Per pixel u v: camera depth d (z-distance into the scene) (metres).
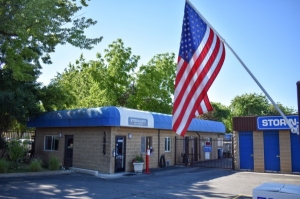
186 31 7.85
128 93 30.25
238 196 11.26
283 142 19.64
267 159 20.17
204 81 7.49
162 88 31.83
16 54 14.54
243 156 21.00
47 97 22.66
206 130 28.20
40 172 16.67
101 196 10.80
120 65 29.28
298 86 4.30
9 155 19.16
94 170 18.42
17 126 25.75
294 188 5.02
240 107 55.81
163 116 22.19
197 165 23.92
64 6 16.06
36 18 13.37
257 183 14.61
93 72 29.48
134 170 18.88
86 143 19.30
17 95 19.84
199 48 7.68
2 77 19.80
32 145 23.14
